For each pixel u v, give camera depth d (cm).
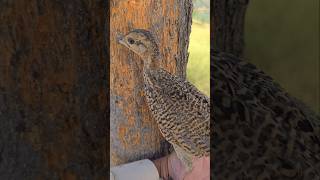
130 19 173
